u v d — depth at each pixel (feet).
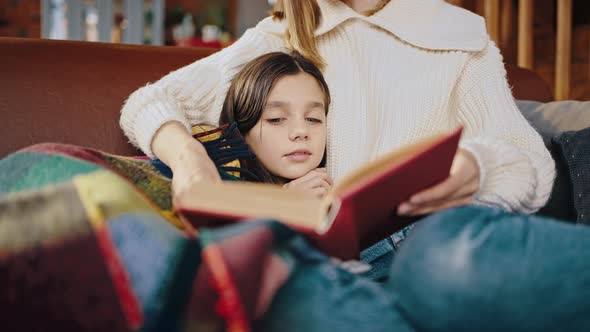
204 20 19.58
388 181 1.74
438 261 1.55
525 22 7.03
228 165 3.06
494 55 3.61
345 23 3.68
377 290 1.57
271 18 3.88
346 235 1.92
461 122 3.44
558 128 4.12
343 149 3.40
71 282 1.45
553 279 1.50
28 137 3.37
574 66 8.54
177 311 1.43
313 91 3.22
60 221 1.54
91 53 3.79
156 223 1.60
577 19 8.48
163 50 4.11
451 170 2.23
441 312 1.51
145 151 3.00
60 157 2.10
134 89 3.74
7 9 16.83
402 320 1.54
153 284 1.44
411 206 2.08
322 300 1.49
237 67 3.51
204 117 3.46
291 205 1.73
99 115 3.56
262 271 1.44
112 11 16.58
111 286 1.44
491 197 2.47
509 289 1.49
